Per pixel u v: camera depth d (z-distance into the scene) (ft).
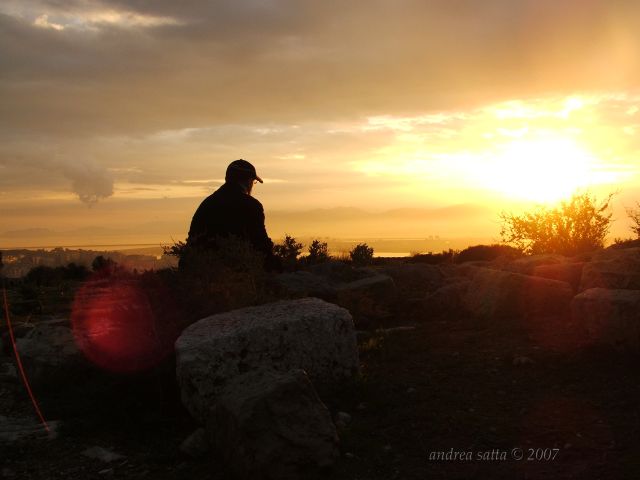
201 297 19.29
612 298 18.26
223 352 14.98
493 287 24.62
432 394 16.07
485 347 20.06
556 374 16.78
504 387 16.17
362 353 20.61
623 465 11.50
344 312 17.11
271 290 22.43
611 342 18.08
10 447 14.43
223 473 12.44
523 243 45.27
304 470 11.62
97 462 13.48
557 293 23.52
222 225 24.61
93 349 18.25
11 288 51.55
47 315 32.60
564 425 13.52
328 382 16.47
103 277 22.44
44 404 16.99
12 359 23.67
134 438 14.82
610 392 15.08
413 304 28.60
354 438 13.66
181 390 15.24
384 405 15.53
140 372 16.94
